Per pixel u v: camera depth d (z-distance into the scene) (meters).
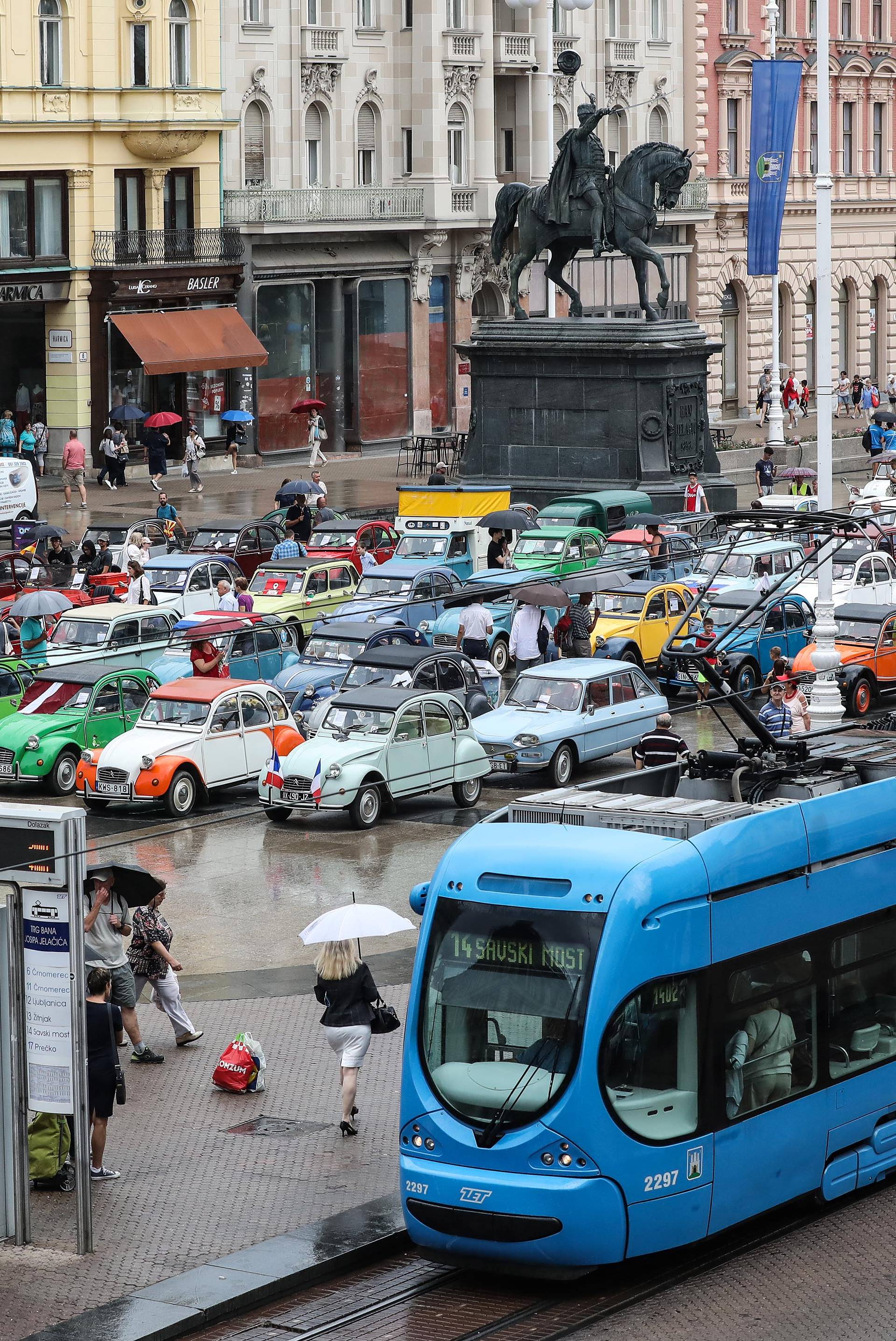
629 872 37.03
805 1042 39.97
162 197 164.25
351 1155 43.72
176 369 161.25
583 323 139.25
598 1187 35.97
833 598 95.38
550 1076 36.44
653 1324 35.47
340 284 181.00
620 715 84.06
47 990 38.56
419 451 180.50
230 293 168.75
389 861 70.56
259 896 66.06
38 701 83.19
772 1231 40.03
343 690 82.94
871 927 41.91
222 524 116.75
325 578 105.88
